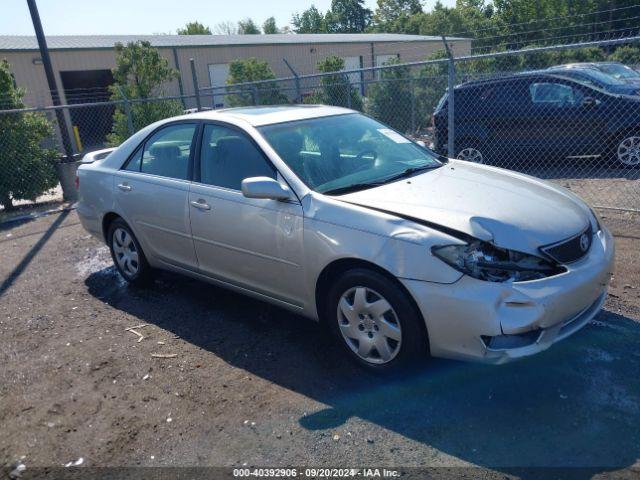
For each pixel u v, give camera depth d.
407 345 3.29
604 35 36.94
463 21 54.19
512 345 3.04
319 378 3.59
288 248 3.73
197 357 3.99
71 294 5.44
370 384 3.47
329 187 3.77
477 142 9.80
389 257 3.21
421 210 3.34
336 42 29.52
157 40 27.08
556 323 3.09
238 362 3.88
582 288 3.17
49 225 8.62
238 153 4.18
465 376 3.47
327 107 4.95
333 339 4.08
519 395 3.24
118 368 3.91
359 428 3.07
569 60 17.70
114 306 5.05
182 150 4.62
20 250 7.23
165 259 4.89
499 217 3.28
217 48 25.72
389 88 14.42
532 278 3.09
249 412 3.29
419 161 4.43
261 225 3.88
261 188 3.61
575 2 37.22
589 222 3.63
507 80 9.49
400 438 2.96
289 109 4.75
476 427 3.00
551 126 9.18
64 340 4.42
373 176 4.00
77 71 23.67
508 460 2.73
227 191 4.14
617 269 4.87
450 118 7.42
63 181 10.62
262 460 2.88
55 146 11.77
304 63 28.80
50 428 3.29
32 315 4.98
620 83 9.05
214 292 5.18
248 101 17.48
